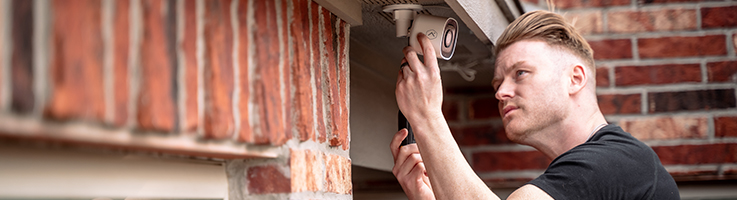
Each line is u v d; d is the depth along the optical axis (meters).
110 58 0.48
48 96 0.42
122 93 0.48
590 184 0.99
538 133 1.24
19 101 0.40
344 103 0.96
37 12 0.42
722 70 1.75
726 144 1.73
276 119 0.72
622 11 1.82
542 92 1.20
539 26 1.24
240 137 0.65
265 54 0.72
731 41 1.75
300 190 0.77
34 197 0.51
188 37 0.58
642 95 1.79
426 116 0.99
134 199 0.62
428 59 1.01
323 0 0.87
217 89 0.61
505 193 2.06
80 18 0.45
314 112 0.84
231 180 0.79
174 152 0.64
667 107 1.77
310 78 0.83
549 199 0.96
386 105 1.78
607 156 1.04
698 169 1.74
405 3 1.03
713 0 1.77
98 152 0.58
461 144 2.02
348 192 0.95
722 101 1.75
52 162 0.52
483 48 1.40
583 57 1.26
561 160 1.04
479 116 2.01
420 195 1.23
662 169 1.13
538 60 1.21
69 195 0.54
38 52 0.42
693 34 1.78
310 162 0.81
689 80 1.77
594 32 1.83
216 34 0.63
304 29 0.83
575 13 1.84
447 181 0.96
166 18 0.55
